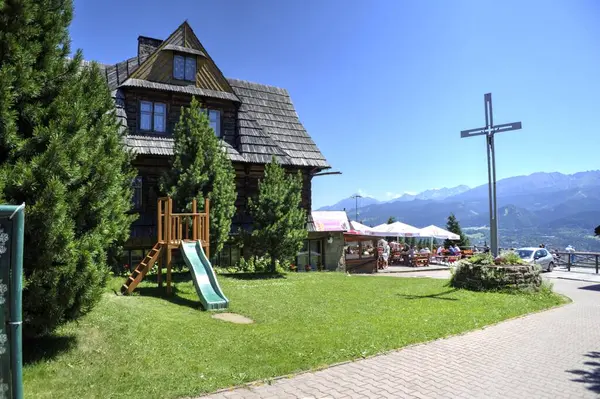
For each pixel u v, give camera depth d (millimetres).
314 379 5898
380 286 16234
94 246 6457
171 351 6879
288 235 17984
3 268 3463
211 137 16172
